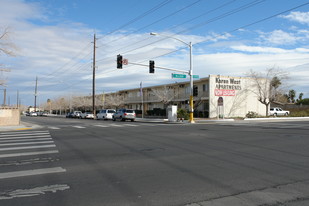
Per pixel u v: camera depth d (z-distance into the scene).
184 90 46.31
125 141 12.38
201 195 4.93
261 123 26.66
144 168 7.00
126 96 64.50
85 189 5.27
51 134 16.16
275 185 5.54
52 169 6.93
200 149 9.98
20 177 6.16
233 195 4.94
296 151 9.45
